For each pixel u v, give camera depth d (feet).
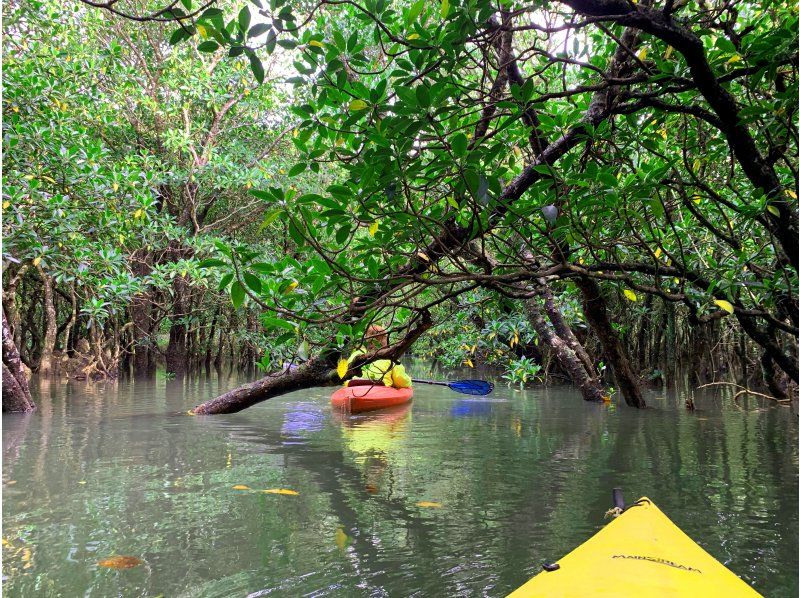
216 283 29.45
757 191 8.16
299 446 13.76
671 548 5.67
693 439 14.80
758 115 7.55
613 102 9.48
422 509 8.88
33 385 28.60
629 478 10.75
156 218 30.63
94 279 23.30
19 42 24.38
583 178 7.70
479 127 9.68
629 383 21.01
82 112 28.02
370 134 6.84
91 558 6.97
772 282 9.23
